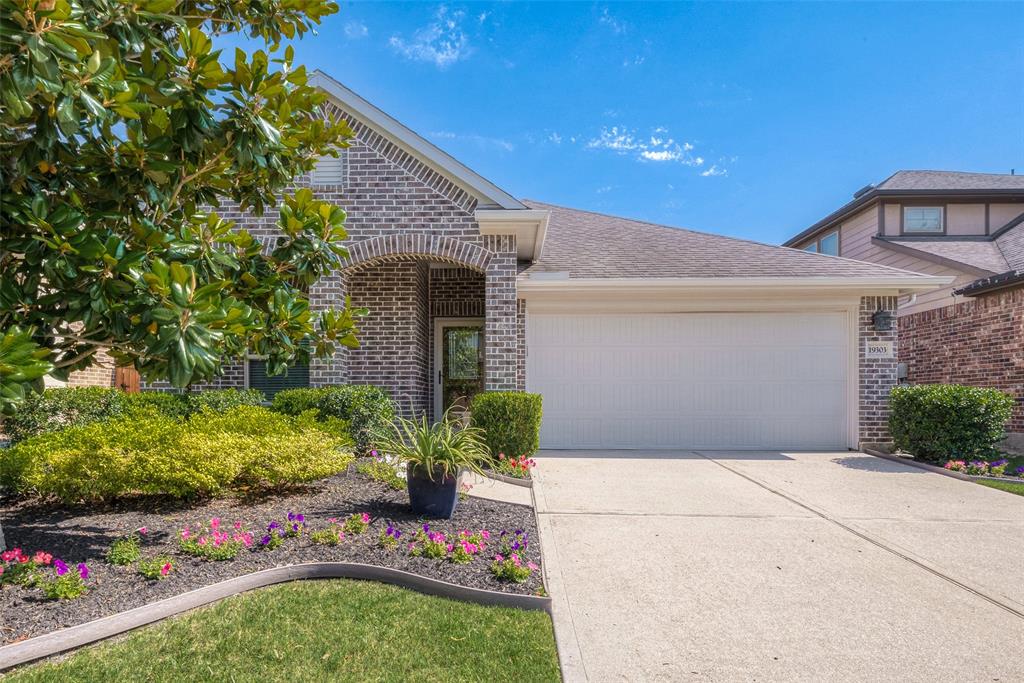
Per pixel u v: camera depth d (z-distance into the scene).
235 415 6.80
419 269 11.28
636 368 10.50
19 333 2.60
